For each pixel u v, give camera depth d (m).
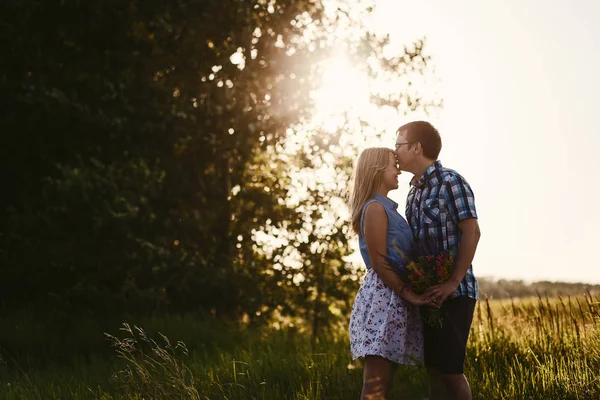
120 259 11.23
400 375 6.24
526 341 6.67
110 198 11.27
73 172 11.06
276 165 12.65
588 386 5.22
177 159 12.47
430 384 4.82
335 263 11.99
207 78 12.16
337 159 12.16
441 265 4.51
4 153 12.27
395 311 4.57
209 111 12.03
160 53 11.86
